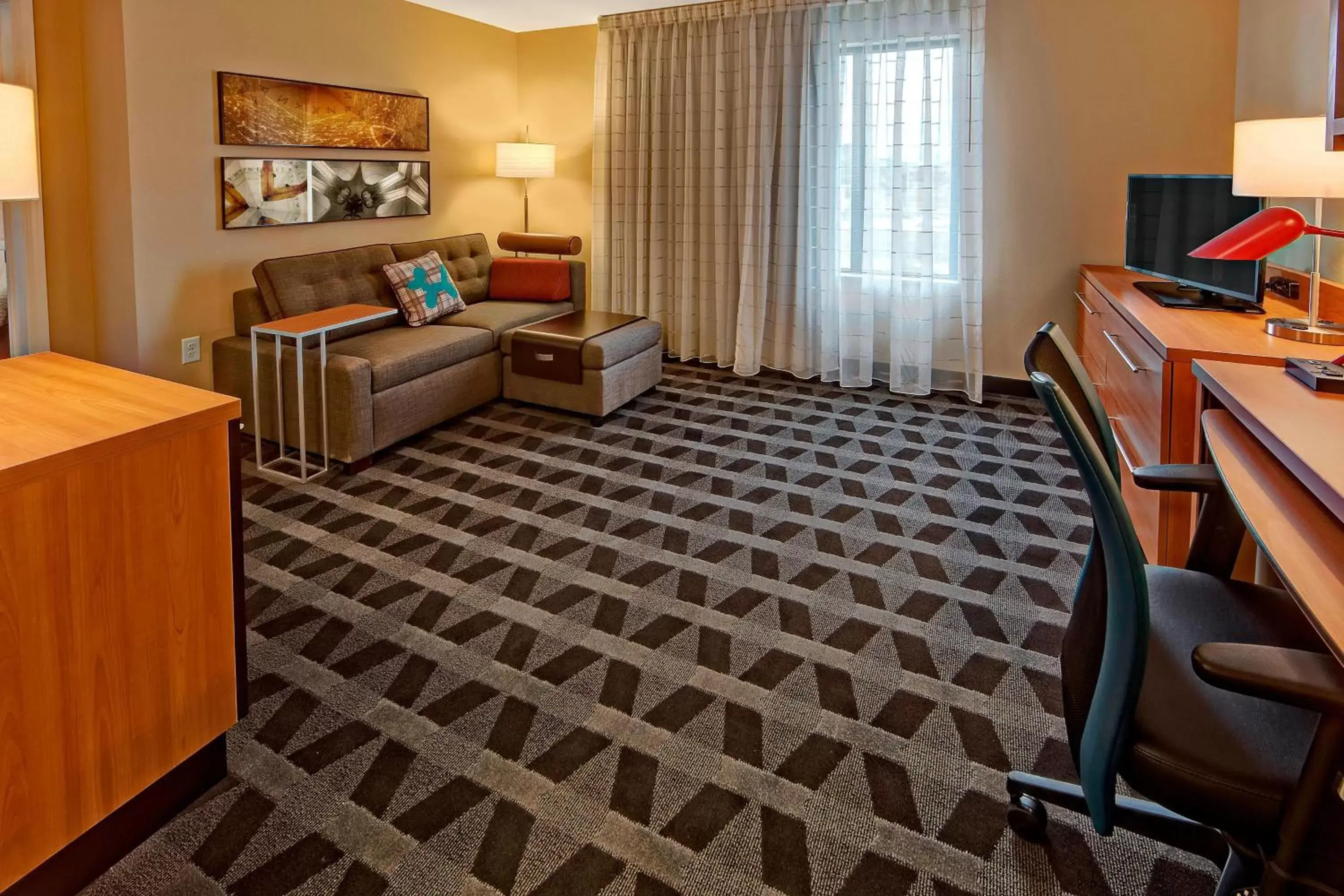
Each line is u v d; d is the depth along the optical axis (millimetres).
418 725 1774
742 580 2473
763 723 1796
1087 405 1279
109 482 1268
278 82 4000
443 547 2672
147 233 3523
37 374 1597
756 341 5098
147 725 1394
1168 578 1403
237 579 1545
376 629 2166
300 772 1619
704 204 5164
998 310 4613
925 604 2328
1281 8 3260
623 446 3762
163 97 3508
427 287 4391
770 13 4684
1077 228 4332
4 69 3107
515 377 4273
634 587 2420
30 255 3254
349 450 3297
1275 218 1457
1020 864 1409
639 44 5164
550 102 5723
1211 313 2662
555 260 5340
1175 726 1031
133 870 1372
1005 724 1791
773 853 1430
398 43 4746
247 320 3732
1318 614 845
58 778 1251
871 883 1370
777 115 4824
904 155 4520
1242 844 1025
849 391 4824
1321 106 2801
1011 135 4355
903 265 4602
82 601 1252
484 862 1405
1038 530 2842
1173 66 3965
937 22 4309
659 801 1556
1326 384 1604
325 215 4383
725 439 3881
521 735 1747
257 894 1330
